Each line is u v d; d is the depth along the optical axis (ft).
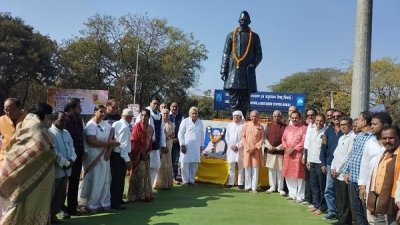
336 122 24.02
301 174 28.73
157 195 29.27
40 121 17.89
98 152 23.59
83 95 62.85
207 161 34.83
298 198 28.81
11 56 115.96
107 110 27.89
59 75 131.85
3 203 18.07
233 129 33.45
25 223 17.28
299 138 29.40
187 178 33.96
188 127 33.55
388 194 14.32
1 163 18.79
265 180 33.60
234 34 35.83
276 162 31.76
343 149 21.75
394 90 137.18
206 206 25.79
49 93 62.95
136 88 136.56
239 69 35.27
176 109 35.91
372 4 29.09
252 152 31.99
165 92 142.82
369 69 29.14
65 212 22.20
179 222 21.59
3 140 19.66
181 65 137.49
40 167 17.70
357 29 29.27
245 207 26.04
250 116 33.09
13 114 19.81
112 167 24.52
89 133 23.39
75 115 22.71
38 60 118.01
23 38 119.55
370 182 15.52
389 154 14.82
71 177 22.36
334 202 23.48
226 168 34.24
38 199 17.65
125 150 24.63
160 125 29.96
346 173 20.13
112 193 24.41
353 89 29.43
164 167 31.45
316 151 25.61
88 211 23.52
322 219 23.50
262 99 79.97
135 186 26.55
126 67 142.20
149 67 140.56
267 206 26.73
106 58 139.54
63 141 20.57
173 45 142.00
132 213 23.47
